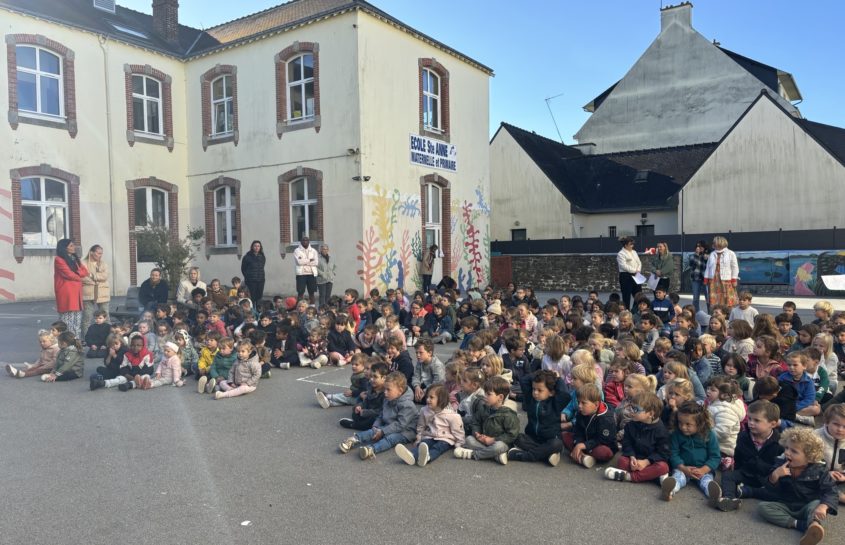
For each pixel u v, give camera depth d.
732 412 5.45
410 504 4.67
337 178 18.72
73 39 19.45
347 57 18.38
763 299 19.39
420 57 20.67
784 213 26.69
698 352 7.39
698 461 5.05
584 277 25.02
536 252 28.86
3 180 17.91
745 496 4.77
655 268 13.27
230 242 21.55
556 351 7.40
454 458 5.76
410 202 20.19
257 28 23.95
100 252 11.49
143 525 4.29
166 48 22.70
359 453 5.68
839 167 25.58
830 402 6.97
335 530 4.22
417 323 12.75
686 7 37.31
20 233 18.23
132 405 7.65
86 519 4.38
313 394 8.26
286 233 19.91
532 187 33.19
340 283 18.70
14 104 18.11
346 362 10.34
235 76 20.89
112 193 20.34
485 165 24.09
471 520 4.39
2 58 17.91
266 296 20.33
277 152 19.95
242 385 8.23
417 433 6.07
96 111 19.98
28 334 12.95
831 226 25.77
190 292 13.53
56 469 5.38
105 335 10.99
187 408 7.51
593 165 35.75
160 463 5.55
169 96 21.83
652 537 4.14
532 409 5.84
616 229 32.19
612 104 39.59
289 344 10.19
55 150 19.02
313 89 19.22
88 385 8.75
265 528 4.25
